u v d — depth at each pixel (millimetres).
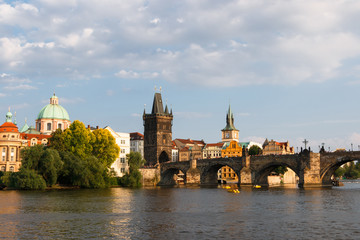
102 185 171000
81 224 70125
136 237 59844
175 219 76000
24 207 93188
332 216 79188
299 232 62969
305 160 168625
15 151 190375
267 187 182875
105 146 187250
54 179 155875
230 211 87500
